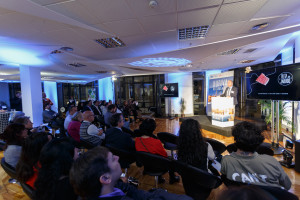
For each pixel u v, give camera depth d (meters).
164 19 2.76
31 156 1.28
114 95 12.22
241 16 2.69
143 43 4.06
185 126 1.62
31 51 4.21
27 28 2.84
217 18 2.75
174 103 9.82
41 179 0.96
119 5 2.30
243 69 8.05
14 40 3.42
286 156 2.94
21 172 1.29
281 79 3.17
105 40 3.79
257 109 7.47
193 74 9.51
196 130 1.59
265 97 3.55
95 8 2.35
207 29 3.26
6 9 2.19
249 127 1.17
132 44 4.10
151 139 2.01
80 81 12.62
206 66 7.12
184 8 2.41
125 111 7.74
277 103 3.58
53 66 6.27
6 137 1.80
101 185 0.71
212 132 5.44
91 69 7.14
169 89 9.20
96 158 0.72
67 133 3.19
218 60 5.78
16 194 2.26
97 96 13.70
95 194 0.70
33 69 6.19
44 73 8.04
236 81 8.41
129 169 2.96
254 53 4.91
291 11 2.54
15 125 1.87
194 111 9.75
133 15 2.60
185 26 3.05
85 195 0.70
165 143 2.92
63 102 13.31
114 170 0.77
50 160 0.99
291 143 3.75
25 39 3.38
